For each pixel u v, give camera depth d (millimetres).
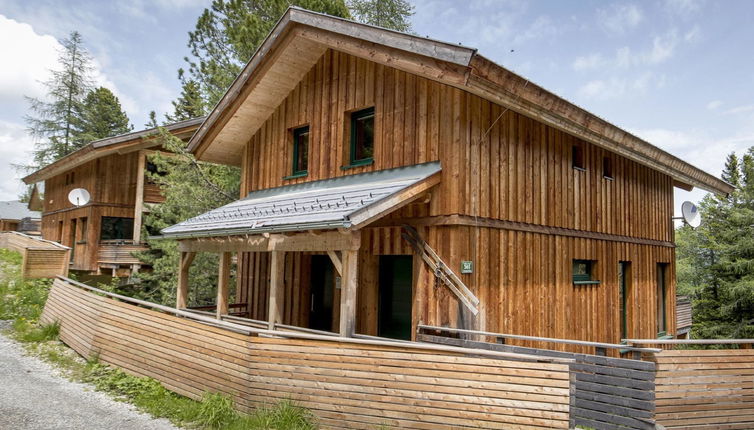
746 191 25766
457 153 6918
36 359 7891
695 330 24703
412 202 7438
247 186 11125
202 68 20438
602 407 5645
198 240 8984
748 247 22531
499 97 6457
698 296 27641
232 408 5832
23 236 18547
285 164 10008
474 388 4992
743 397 6062
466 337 6742
